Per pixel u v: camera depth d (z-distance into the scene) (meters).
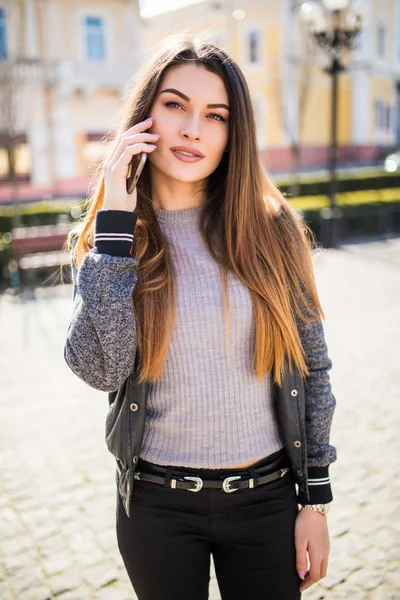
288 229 1.52
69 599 2.50
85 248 1.47
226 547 1.46
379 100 33.12
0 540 2.92
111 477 3.49
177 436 1.43
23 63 18.81
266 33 27.81
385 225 12.75
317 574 1.48
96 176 1.67
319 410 1.51
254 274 1.40
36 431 4.11
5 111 15.80
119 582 2.60
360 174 17.98
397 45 34.00
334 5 9.70
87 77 21.84
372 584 2.55
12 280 8.77
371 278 8.48
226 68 1.42
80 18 21.52
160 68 1.40
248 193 1.45
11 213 11.88
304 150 30.44
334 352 5.48
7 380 5.06
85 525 3.02
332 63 10.49
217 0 28.06
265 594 1.45
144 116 1.43
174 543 1.43
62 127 21.91
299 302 1.49
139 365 1.41
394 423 4.05
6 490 3.37
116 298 1.27
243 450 1.43
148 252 1.44
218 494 1.42
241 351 1.42
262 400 1.47
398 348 5.54
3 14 20.20
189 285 1.41
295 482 1.53
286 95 27.86
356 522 2.98
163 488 1.43
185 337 1.39
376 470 3.46
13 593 2.54
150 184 1.54
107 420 1.53
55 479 3.47
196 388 1.40
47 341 6.14
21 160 21.55
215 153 1.44
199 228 1.48
